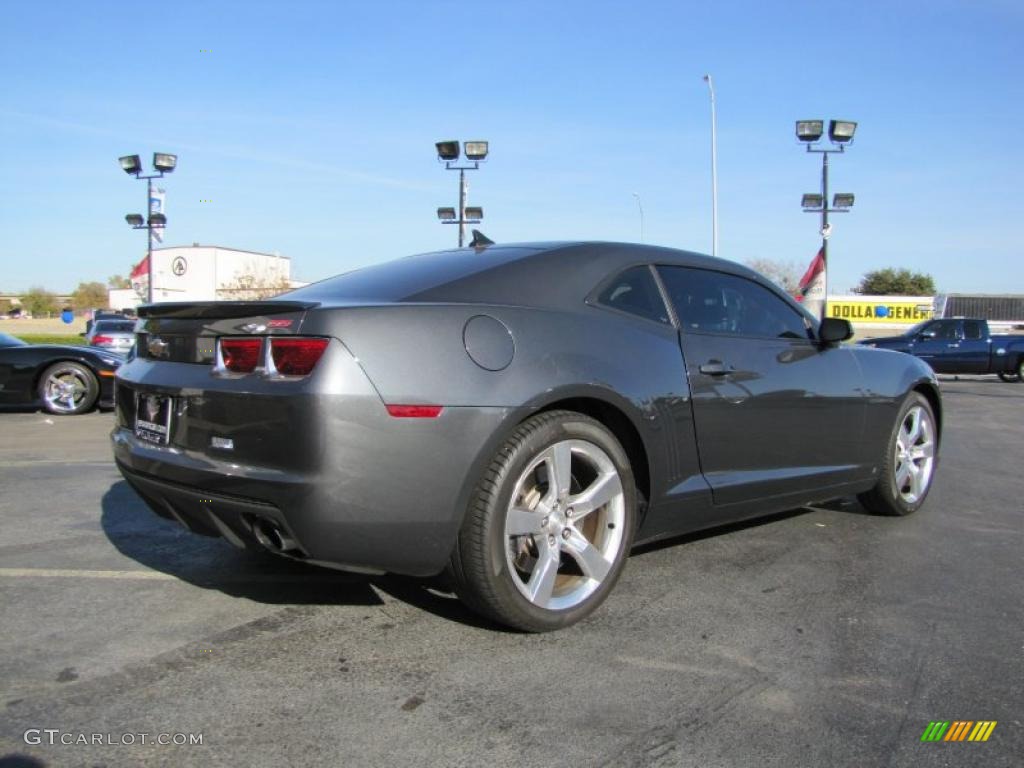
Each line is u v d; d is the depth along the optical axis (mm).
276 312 2715
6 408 11070
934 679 2688
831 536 4457
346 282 3426
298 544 2645
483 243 3916
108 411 10719
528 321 3014
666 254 3736
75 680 2600
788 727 2359
